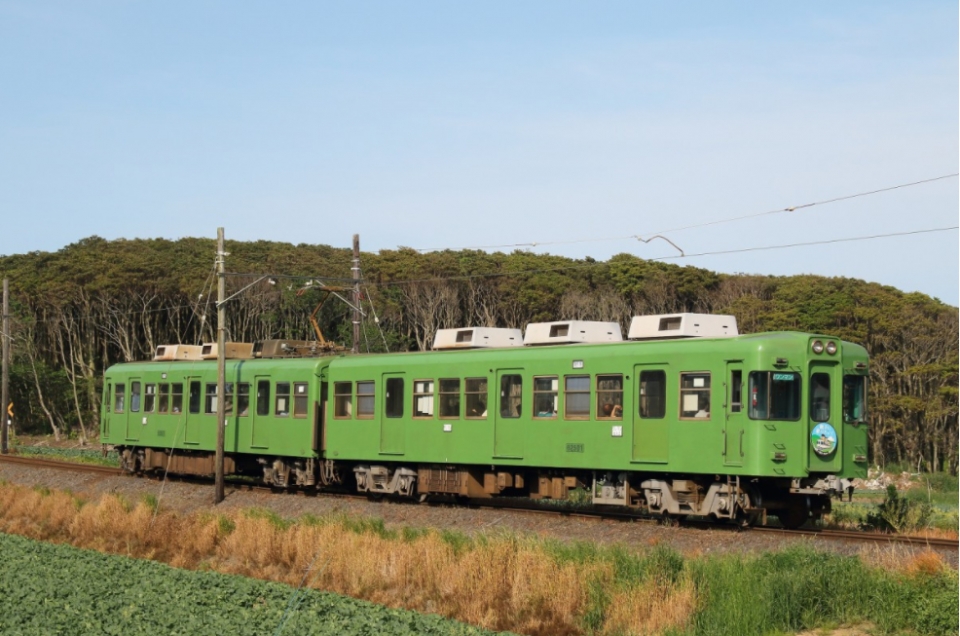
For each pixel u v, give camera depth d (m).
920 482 42.16
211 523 23.41
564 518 22.28
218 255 30.95
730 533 19.44
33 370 69.19
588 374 22.59
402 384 26.78
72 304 71.19
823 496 21.34
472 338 25.98
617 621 14.93
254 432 31.34
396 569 18.19
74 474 37.69
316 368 29.36
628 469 21.67
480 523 22.94
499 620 15.62
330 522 22.05
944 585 14.41
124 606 16.25
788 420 20.06
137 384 37.31
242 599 16.61
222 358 30.48
